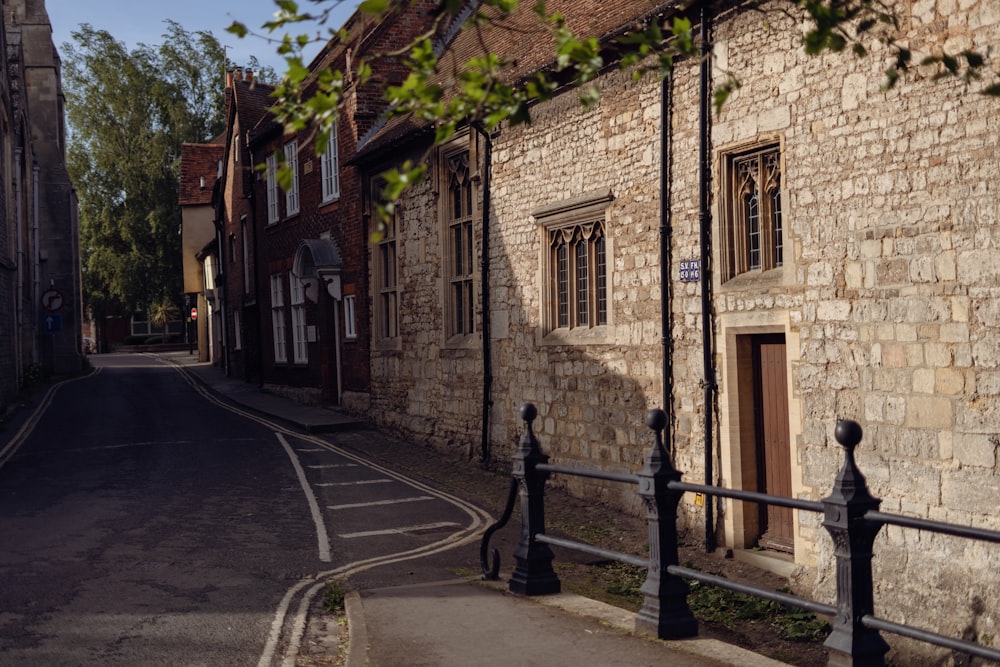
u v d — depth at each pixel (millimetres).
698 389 9727
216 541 9070
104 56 46125
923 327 7340
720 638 7289
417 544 9250
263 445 16031
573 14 13039
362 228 18609
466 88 3654
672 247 10078
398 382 17297
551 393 12398
